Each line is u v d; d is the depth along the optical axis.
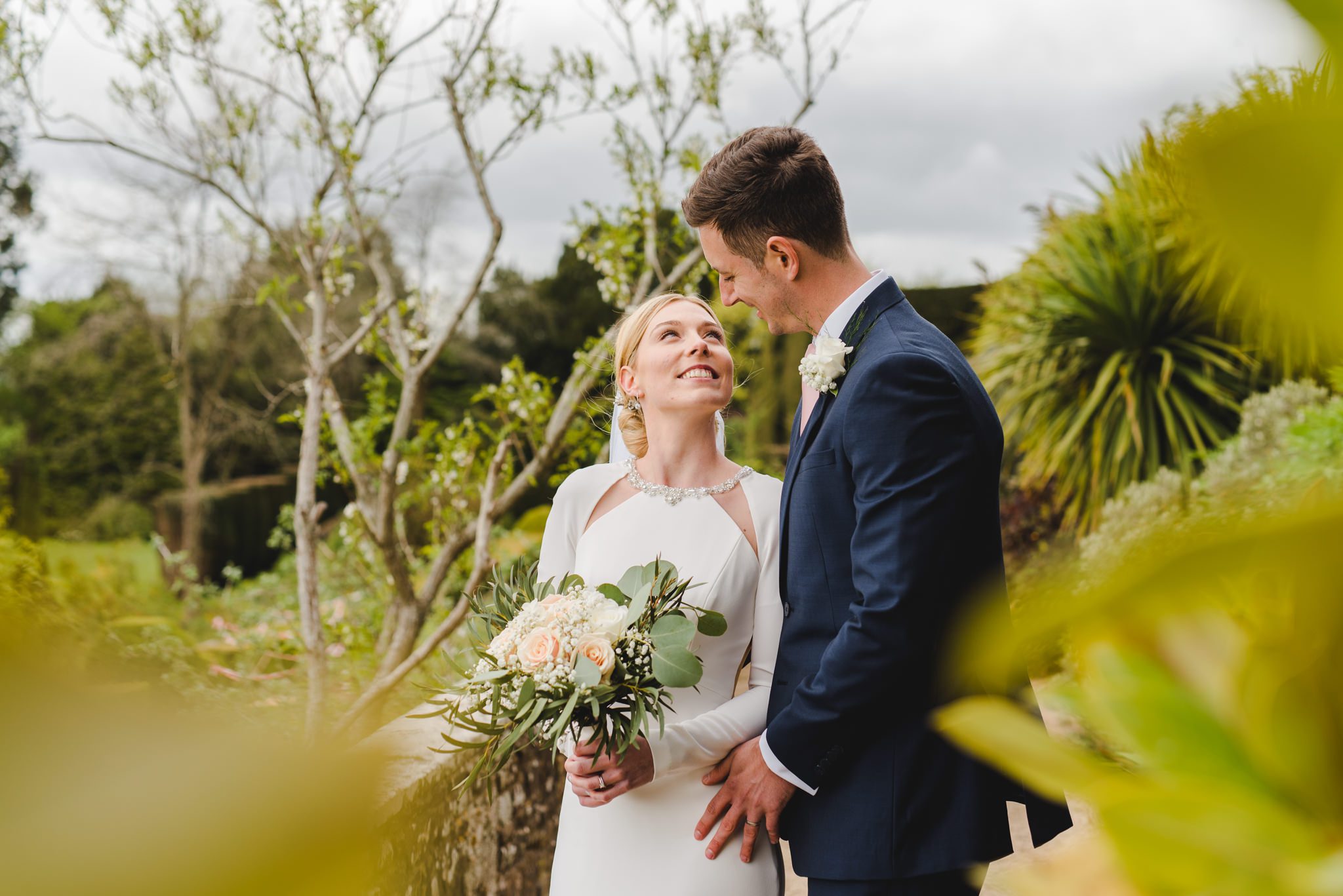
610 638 1.53
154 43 3.07
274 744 0.12
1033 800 1.48
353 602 4.76
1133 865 0.21
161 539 5.80
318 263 3.29
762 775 1.58
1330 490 0.15
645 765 1.58
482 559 3.08
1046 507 5.68
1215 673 0.22
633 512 1.83
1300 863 0.20
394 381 9.52
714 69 3.43
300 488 3.02
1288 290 0.12
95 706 0.12
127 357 13.65
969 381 1.61
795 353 8.99
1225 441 5.10
